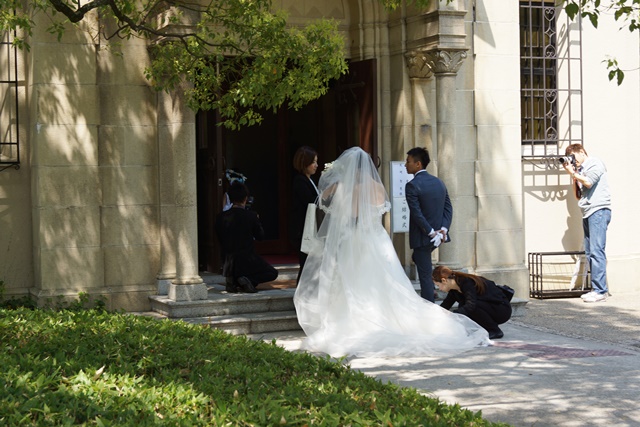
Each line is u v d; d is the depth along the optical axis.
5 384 5.20
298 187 12.46
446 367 10.26
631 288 16.72
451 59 13.35
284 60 10.77
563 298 15.83
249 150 16.91
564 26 16.19
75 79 12.68
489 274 14.91
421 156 12.37
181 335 8.28
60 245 12.63
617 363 10.42
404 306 11.59
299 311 11.71
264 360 7.09
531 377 9.68
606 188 15.48
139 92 13.06
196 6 12.01
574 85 16.30
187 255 12.47
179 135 12.47
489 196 14.99
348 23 14.72
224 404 5.03
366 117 14.26
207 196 14.54
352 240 11.66
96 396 5.17
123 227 13.02
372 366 10.37
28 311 9.34
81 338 7.59
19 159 12.95
